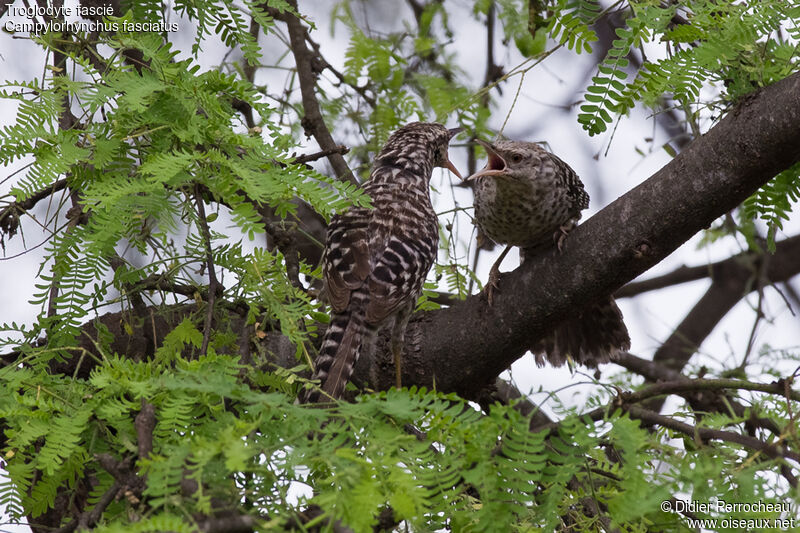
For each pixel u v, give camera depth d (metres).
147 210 6.34
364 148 11.02
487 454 5.50
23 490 6.05
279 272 7.47
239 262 7.51
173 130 6.57
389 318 9.03
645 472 5.80
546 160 9.61
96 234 6.25
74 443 5.83
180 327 7.28
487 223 10.01
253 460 5.41
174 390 5.75
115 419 6.01
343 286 8.65
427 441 5.58
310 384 6.55
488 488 5.45
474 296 8.88
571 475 5.93
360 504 4.83
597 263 8.06
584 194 10.14
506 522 5.42
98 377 5.93
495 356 8.72
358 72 10.02
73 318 7.05
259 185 6.25
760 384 7.55
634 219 7.87
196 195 6.74
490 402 9.26
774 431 6.91
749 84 7.58
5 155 6.42
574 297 8.25
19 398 6.16
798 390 7.27
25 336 7.17
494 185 9.60
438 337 8.91
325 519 5.10
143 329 8.74
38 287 7.05
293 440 5.25
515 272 8.59
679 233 7.81
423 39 10.49
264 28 8.19
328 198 6.30
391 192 9.42
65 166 6.39
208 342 6.98
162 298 7.93
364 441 5.43
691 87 7.02
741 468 5.87
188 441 5.28
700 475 5.64
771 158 7.38
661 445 6.07
